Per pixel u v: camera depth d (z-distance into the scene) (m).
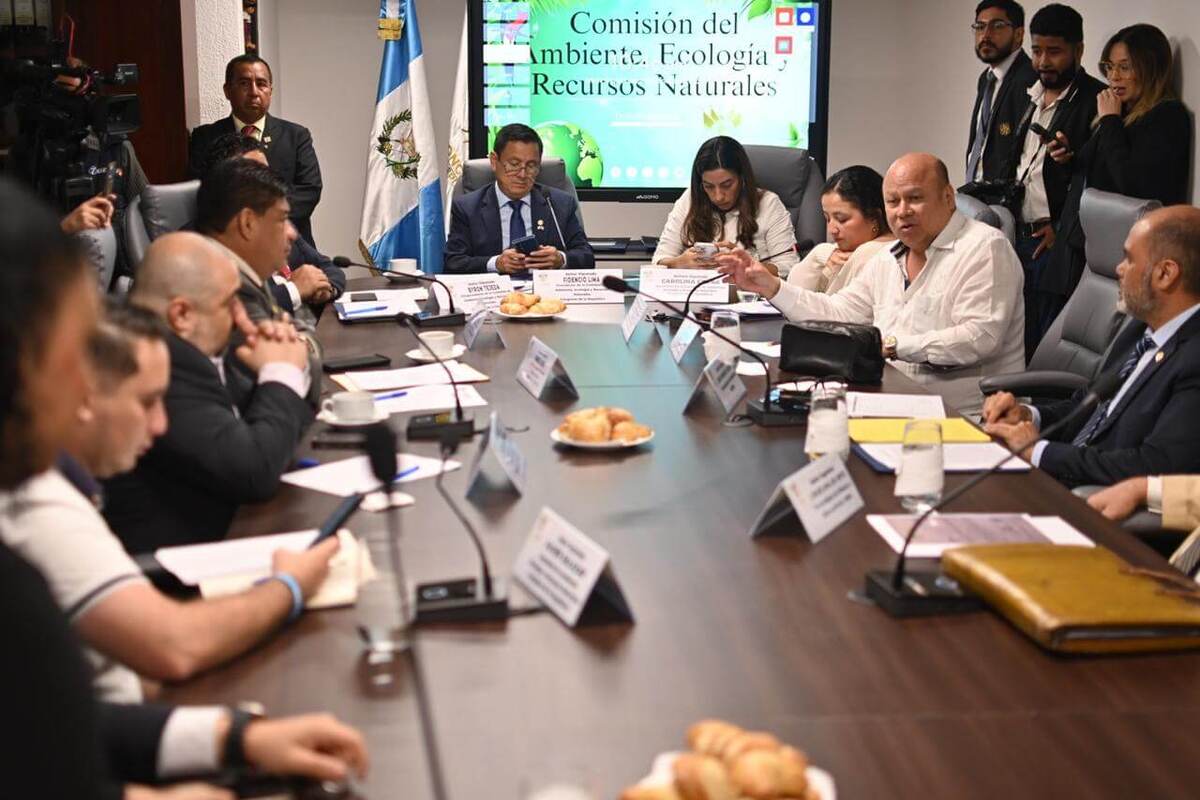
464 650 1.54
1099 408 2.98
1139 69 4.58
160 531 2.09
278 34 7.23
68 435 0.95
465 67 6.86
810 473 1.94
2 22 4.95
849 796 1.21
